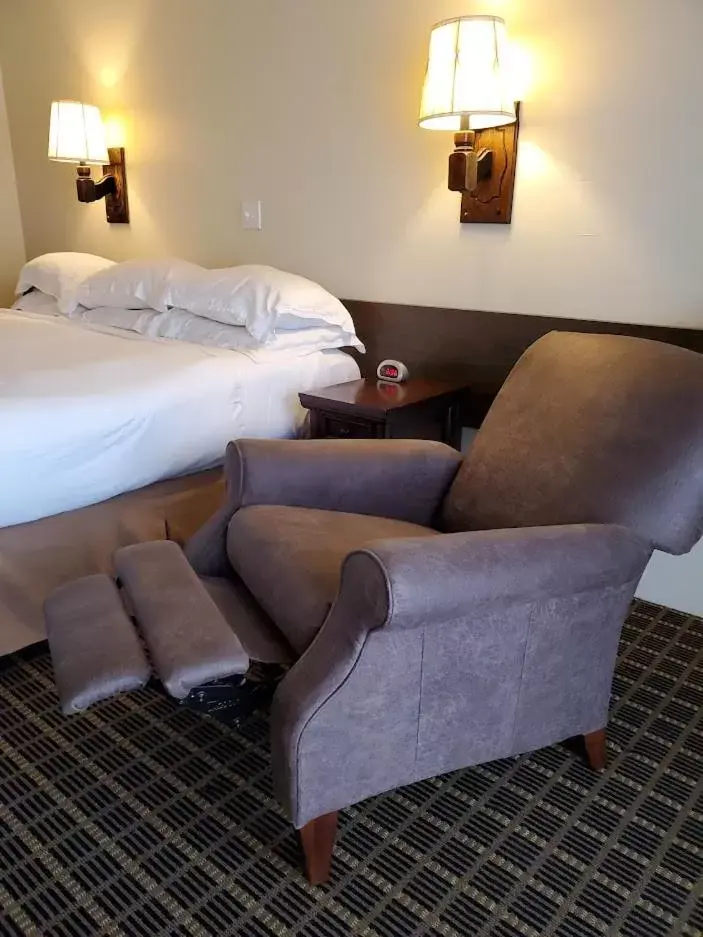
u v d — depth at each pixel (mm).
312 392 2291
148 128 3119
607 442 1468
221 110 2848
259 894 1275
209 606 1388
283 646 1471
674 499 1369
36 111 3555
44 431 1793
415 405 2189
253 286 2445
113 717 1725
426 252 2420
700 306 1918
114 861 1338
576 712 1468
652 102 1878
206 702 1310
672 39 1814
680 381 1429
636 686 1847
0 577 1801
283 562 1469
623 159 1956
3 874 1310
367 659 1173
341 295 2697
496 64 1900
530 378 1717
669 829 1428
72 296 2918
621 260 2021
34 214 3766
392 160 2420
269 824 1426
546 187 2105
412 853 1363
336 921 1228
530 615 1294
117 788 1510
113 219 3371
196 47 2844
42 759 1587
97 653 1304
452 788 1524
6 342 2434
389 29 2314
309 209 2699
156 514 2109
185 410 2104
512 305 2266
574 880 1314
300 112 2615
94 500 1945
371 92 2410
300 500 1730
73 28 3244
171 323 2594
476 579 1156
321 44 2490
